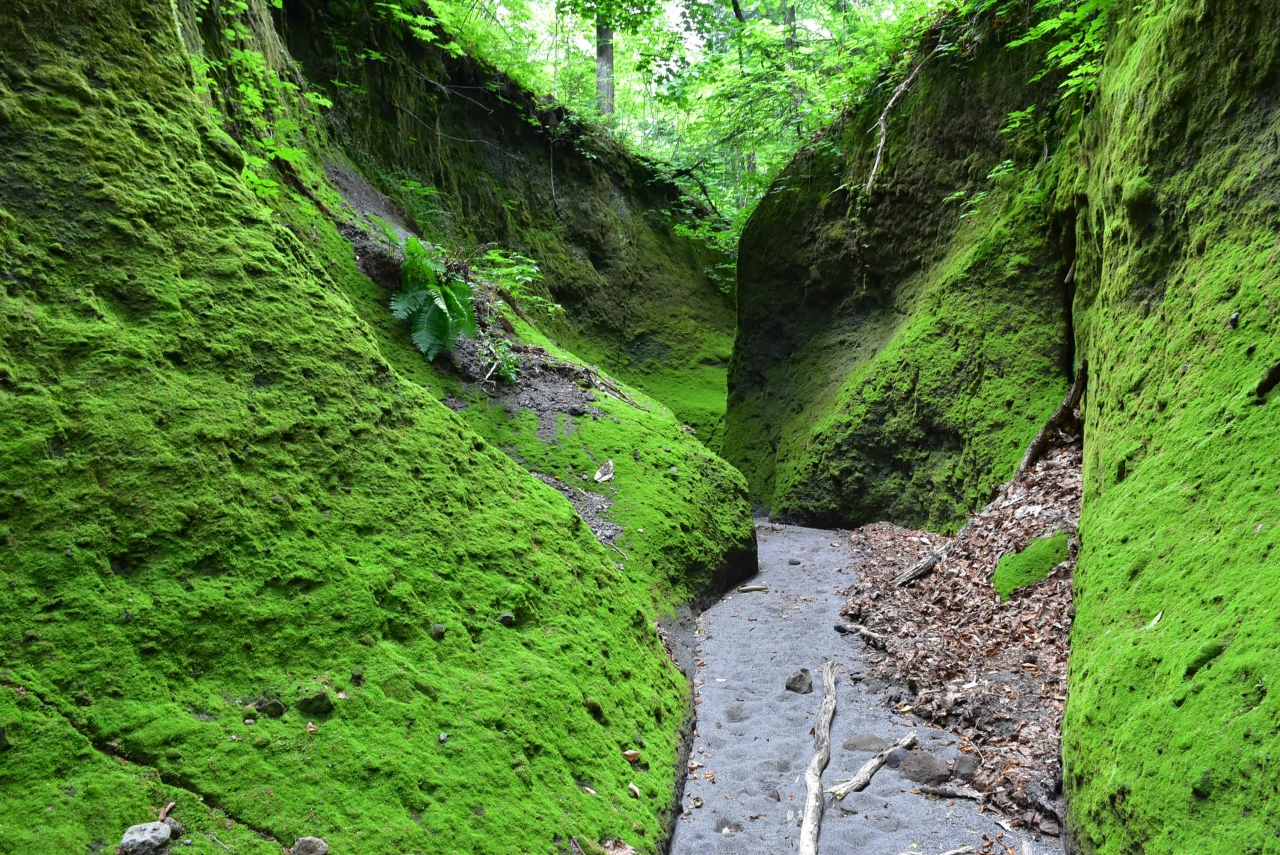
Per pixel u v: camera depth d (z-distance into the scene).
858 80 11.86
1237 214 4.29
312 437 3.80
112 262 3.49
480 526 4.32
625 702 4.22
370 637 3.33
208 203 4.01
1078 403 7.55
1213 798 2.67
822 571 8.14
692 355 16.73
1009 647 5.39
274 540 3.35
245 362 3.74
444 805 2.94
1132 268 5.26
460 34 13.50
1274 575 2.99
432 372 7.48
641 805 3.65
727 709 5.05
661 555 6.67
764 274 12.73
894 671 5.43
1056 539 6.25
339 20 11.55
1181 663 3.16
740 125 16.08
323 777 2.78
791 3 20.23
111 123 3.72
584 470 7.23
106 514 2.97
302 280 4.27
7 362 3.02
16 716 2.42
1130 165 5.36
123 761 2.52
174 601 2.94
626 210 17.45
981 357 8.81
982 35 9.75
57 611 2.70
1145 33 5.62
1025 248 8.67
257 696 2.92
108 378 3.25
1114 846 3.10
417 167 12.50
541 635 4.07
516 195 14.77
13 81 3.46
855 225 11.30
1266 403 3.63
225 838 2.47
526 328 9.46
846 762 4.34
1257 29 4.29
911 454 9.58
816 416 11.22
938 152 10.28
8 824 2.22
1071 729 3.78
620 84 22.22
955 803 3.96
